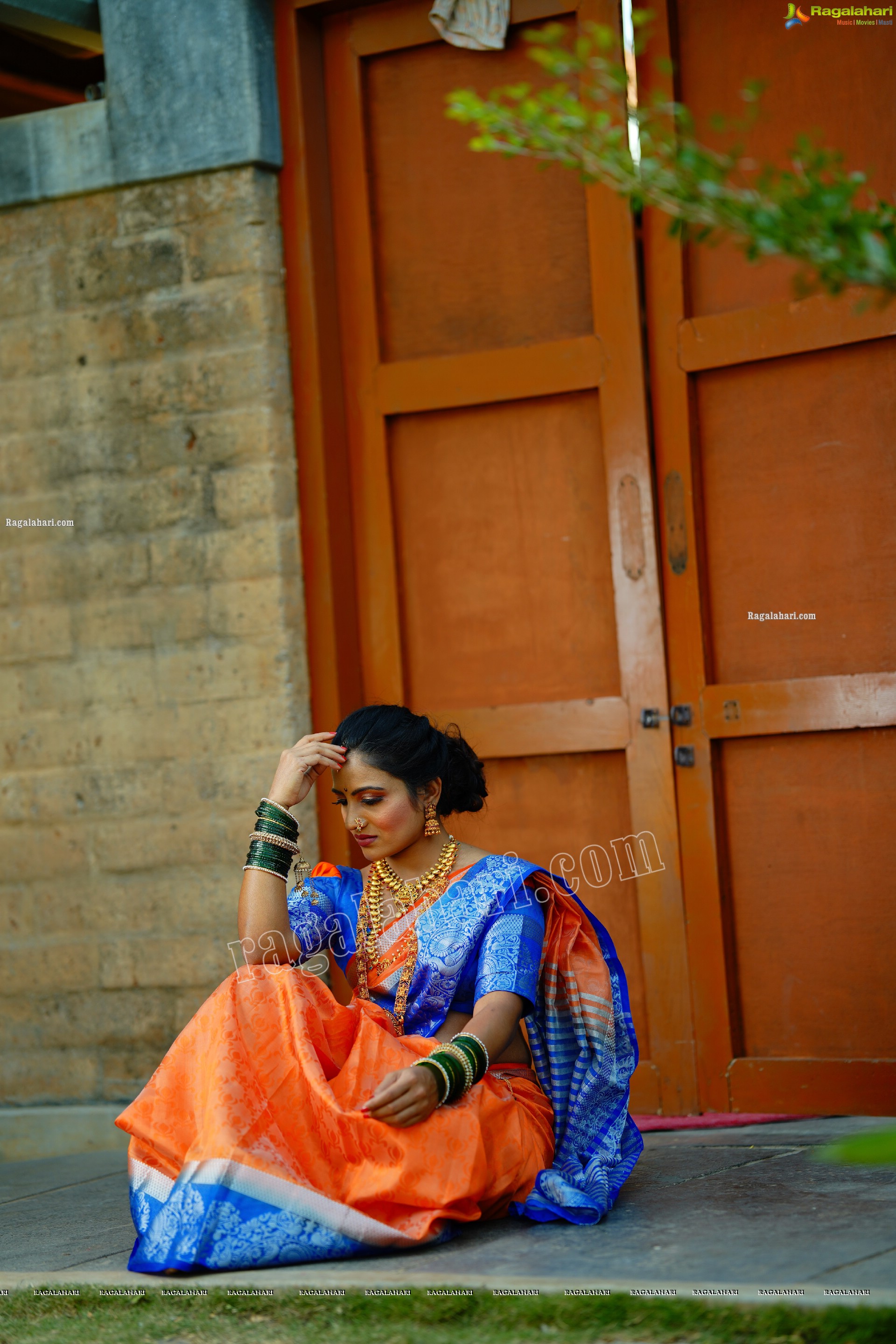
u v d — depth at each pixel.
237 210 4.05
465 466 4.03
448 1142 2.42
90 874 4.18
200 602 4.09
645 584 3.77
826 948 3.58
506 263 3.98
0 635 4.29
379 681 4.08
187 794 4.09
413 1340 1.98
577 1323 1.99
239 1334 2.07
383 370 4.08
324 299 4.08
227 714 4.06
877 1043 3.52
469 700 4.01
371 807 2.76
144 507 4.15
